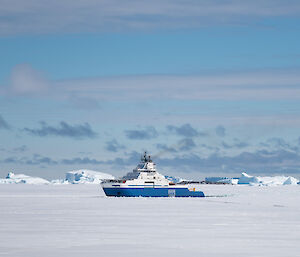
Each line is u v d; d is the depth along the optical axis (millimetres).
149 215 133625
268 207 171875
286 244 80750
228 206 174750
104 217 127250
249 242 82938
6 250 74875
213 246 78812
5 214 136750
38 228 102000
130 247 77812
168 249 76125
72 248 76812
